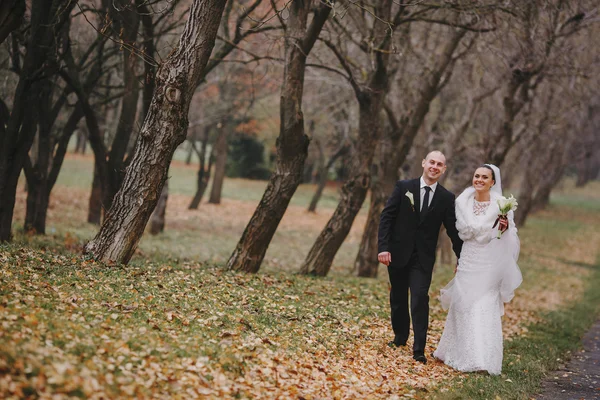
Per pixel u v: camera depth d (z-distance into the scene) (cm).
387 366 659
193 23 787
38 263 746
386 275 1894
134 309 625
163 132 809
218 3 783
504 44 1495
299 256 2272
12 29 749
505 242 713
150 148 816
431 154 727
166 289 739
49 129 1506
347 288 1118
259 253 1130
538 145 3412
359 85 1352
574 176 8750
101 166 1398
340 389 554
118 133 1397
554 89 2303
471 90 2159
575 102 1944
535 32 1351
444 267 2264
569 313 1453
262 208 1117
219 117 2617
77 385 415
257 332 650
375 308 939
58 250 1142
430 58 1772
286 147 1111
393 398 554
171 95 795
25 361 421
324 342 680
